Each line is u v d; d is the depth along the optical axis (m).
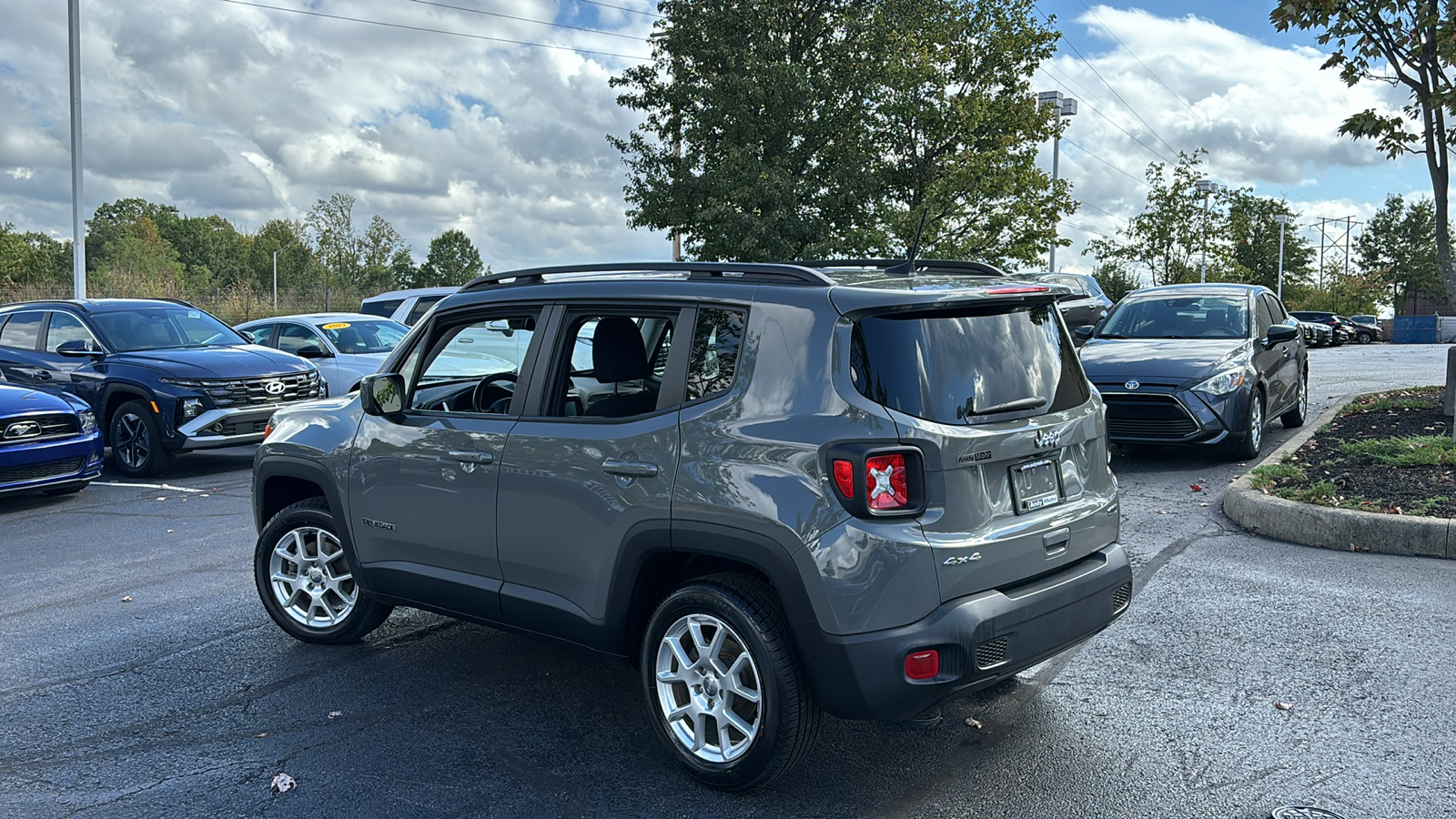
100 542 7.91
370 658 5.03
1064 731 3.97
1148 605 5.45
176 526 8.44
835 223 28.45
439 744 4.00
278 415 5.34
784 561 3.29
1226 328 10.34
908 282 3.62
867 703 3.22
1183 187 43.84
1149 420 9.32
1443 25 8.51
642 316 3.86
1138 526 7.25
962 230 28.27
